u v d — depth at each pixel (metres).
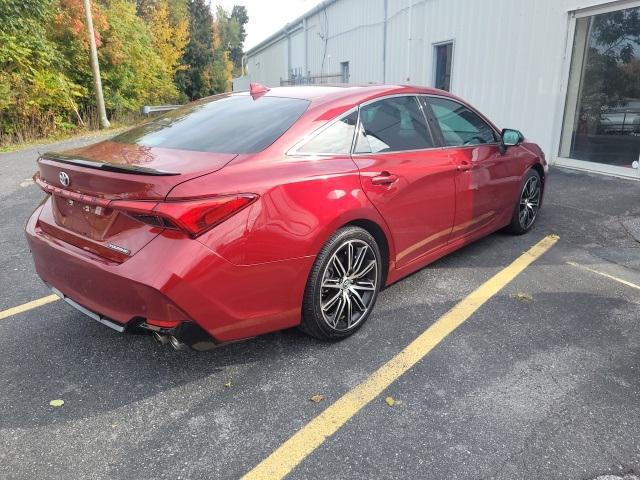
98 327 3.29
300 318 2.81
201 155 2.67
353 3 15.64
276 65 28.02
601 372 2.71
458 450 2.17
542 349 2.94
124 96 22.06
